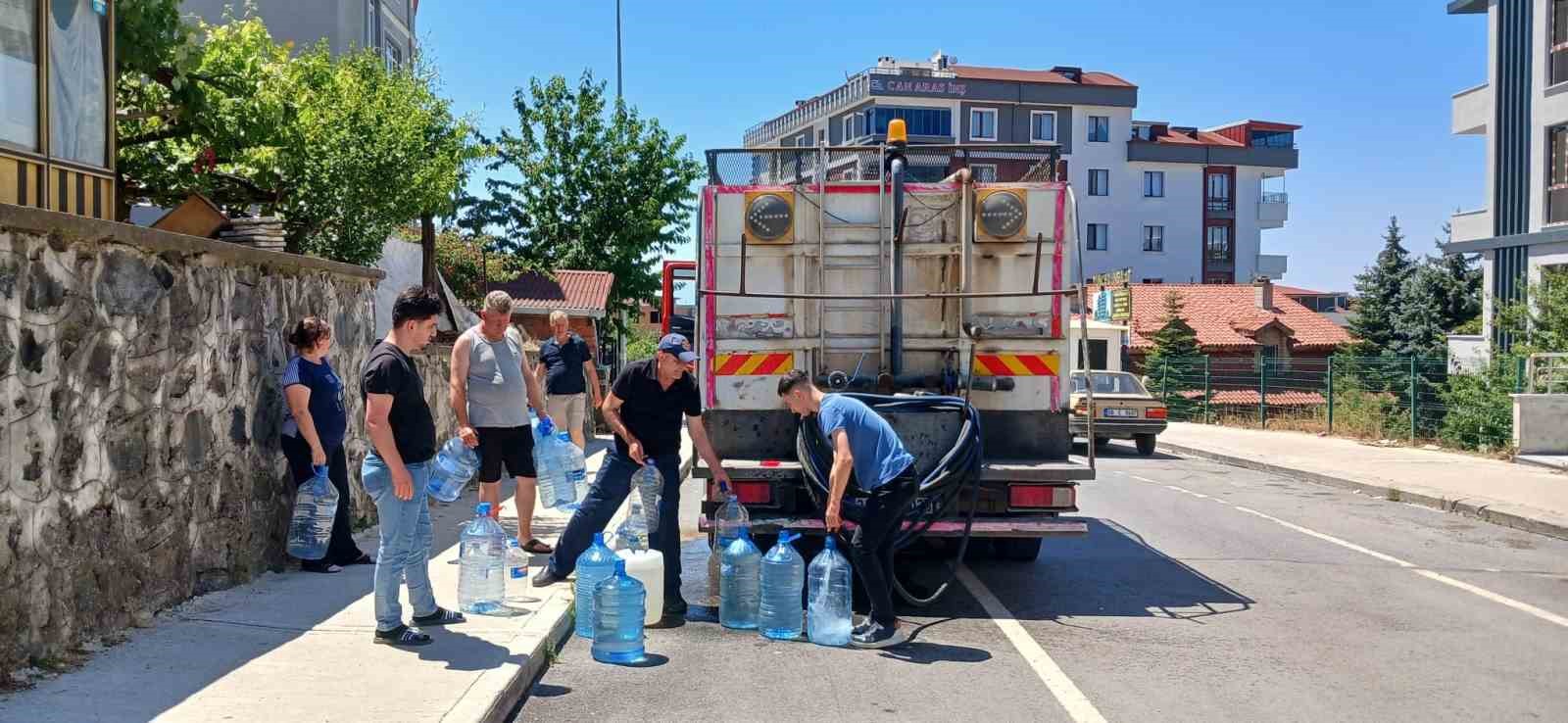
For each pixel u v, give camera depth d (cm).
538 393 1009
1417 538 1111
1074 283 812
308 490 757
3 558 500
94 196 731
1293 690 589
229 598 688
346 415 819
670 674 606
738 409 827
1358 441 2262
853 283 828
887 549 698
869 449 671
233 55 1132
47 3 676
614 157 3559
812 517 777
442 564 805
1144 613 763
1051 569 919
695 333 827
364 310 965
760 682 593
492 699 511
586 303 2989
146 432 622
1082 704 561
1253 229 7525
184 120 1072
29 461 518
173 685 517
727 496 759
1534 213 2548
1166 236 7325
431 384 1194
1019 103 6975
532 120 3581
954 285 824
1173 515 1251
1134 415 2053
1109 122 7194
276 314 792
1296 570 926
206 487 690
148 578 627
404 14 2556
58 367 540
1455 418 2017
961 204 816
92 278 569
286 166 1216
